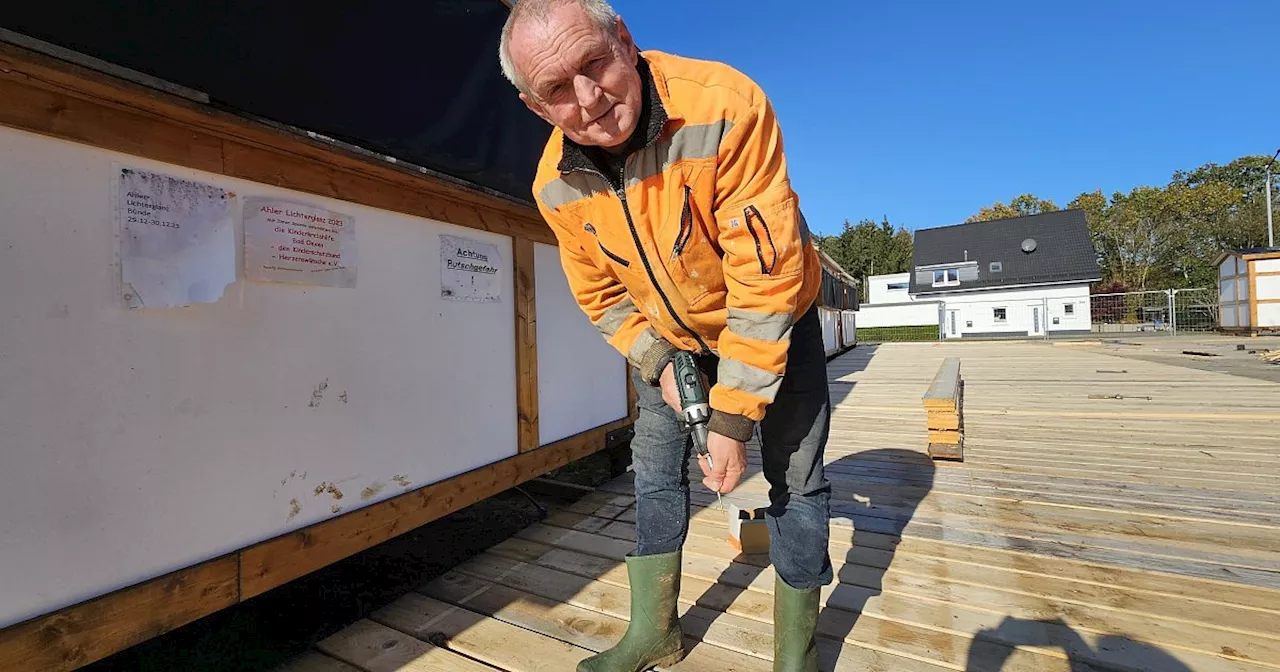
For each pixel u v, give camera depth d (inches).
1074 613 66.9
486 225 91.3
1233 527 91.7
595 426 120.1
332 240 68.0
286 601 75.0
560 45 37.7
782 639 53.8
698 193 43.5
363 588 79.3
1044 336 858.1
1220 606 67.7
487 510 111.1
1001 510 102.0
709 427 46.0
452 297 85.2
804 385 53.0
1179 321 904.3
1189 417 179.8
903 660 58.7
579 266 57.3
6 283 43.1
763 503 108.3
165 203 52.5
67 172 46.3
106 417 48.6
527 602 72.1
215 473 56.4
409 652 61.7
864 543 88.5
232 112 55.2
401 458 76.4
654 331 57.1
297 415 63.9
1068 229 1135.6
